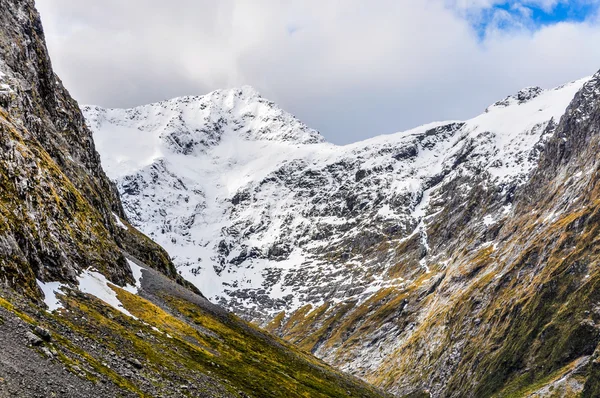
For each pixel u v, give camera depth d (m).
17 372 42.44
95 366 56.38
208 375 87.00
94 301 91.50
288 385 120.69
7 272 73.25
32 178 105.88
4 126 108.25
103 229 133.38
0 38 148.88
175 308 137.62
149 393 58.03
